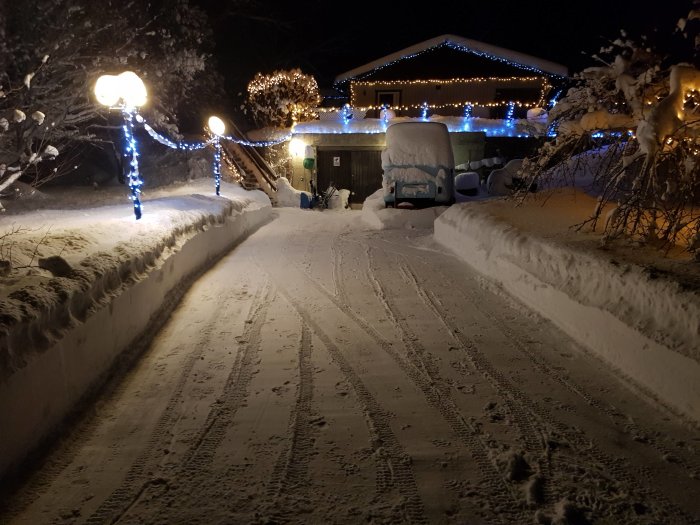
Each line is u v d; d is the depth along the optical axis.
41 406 3.69
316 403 4.34
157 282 6.57
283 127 24.86
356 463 3.51
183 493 3.22
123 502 3.15
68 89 14.08
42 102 13.27
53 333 3.96
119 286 5.42
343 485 3.28
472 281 7.96
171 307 6.80
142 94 8.45
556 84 24.73
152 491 3.24
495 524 2.94
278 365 5.09
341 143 20.45
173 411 4.23
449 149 14.67
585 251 5.93
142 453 3.65
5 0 12.61
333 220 15.79
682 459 3.51
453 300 7.07
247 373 4.92
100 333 4.74
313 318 6.45
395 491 3.22
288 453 3.63
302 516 3.02
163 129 20.50
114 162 23.00
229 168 21.50
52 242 6.02
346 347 5.52
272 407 4.27
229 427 3.98
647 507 3.06
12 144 13.16
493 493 3.19
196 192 15.12
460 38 24.11
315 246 11.24
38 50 12.65
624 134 7.11
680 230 6.15
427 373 4.87
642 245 6.00
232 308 6.86
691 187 5.81
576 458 3.53
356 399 4.39
